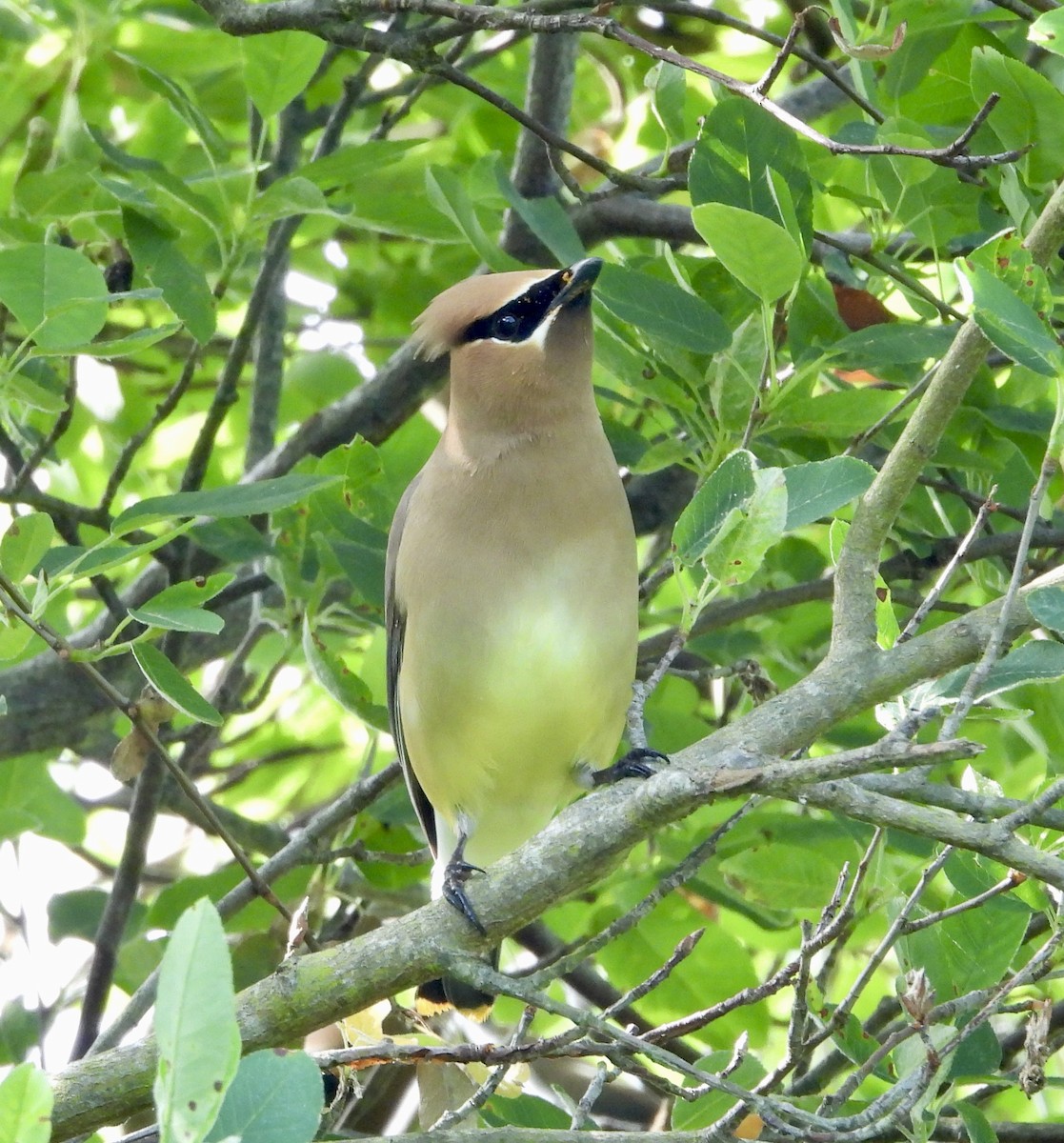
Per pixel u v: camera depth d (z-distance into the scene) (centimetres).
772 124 940
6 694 1234
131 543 1125
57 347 778
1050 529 1046
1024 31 1169
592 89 1573
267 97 1058
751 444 957
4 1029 1128
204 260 1216
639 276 924
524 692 939
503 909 723
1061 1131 888
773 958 1468
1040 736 957
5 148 1395
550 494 934
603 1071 760
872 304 1046
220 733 1375
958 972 795
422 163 1396
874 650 748
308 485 762
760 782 649
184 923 489
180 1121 472
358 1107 1062
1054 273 991
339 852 1070
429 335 980
